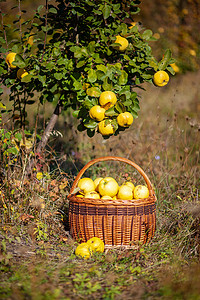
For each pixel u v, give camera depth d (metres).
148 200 2.83
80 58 3.01
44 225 3.02
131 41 3.19
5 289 2.03
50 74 3.12
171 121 5.68
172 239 2.96
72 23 3.41
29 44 3.33
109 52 3.12
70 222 2.93
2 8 4.22
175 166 4.31
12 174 3.24
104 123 2.85
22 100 3.58
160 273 2.38
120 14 3.46
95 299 2.04
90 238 2.81
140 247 2.78
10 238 2.75
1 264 2.37
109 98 2.79
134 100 3.00
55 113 3.64
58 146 4.71
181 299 2.00
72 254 2.59
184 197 3.71
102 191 2.89
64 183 3.38
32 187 3.26
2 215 3.03
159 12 7.78
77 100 3.26
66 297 2.03
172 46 7.65
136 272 2.40
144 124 5.61
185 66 7.45
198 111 6.07
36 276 2.24
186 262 2.54
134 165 2.97
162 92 6.80
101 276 2.35
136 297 2.07
